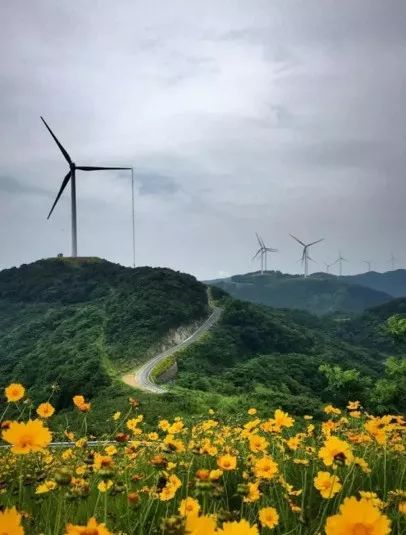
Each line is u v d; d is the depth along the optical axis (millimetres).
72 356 69938
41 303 112438
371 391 20734
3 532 1651
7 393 3389
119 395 53156
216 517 2803
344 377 21547
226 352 79125
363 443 5273
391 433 5715
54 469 4113
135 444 5094
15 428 2439
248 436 5246
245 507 3830
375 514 1596
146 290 94750
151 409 39188
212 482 2908
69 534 1935
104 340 76688
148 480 4555
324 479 3367
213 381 59688
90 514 3400
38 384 64125
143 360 70188
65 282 120188
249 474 4227
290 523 3459
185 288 101875
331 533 1572
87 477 4184
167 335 79938
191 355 75062
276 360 70375
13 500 3570
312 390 62406
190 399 44875
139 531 3166
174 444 4273
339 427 5957
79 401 4848
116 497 3834
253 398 44344
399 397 19953
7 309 113312
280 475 4039
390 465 4727
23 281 123500
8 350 84562
